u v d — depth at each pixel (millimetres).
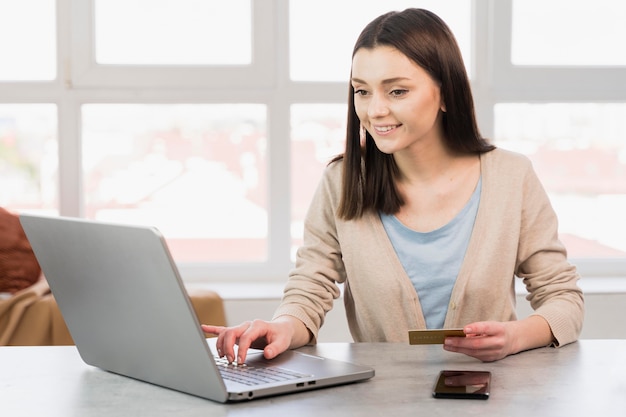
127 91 3742
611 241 3869
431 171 1980
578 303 1879
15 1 3740
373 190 1980
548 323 1769
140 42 3775
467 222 1968
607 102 3820
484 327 1607
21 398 1444
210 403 1390
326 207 2055
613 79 3799
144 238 1325
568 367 1596
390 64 1789
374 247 1969
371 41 1815
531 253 1979
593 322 3453
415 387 1474
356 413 1328
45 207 3818
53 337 2949
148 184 3824
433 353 1726
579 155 3844
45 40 3760
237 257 3857
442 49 1836
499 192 1968
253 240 3859
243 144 3822
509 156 2012
